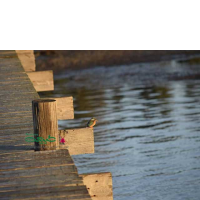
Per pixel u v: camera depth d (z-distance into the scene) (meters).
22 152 23.03
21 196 18.34
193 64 111.00
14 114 29.39
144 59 119.06
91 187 21.92
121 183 37.22
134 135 53.81
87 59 116.75
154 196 34.03
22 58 46.66
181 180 37.44
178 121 60.31
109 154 46.28
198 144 48.53
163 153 45.69
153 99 78.19
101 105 74.75
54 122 23.19
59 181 19.61
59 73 110.38
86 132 25.55
